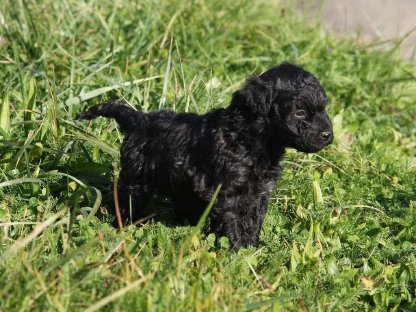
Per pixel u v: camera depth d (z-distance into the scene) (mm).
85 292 4578
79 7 9641
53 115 6980
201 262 5035
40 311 4348
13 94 7824
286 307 5059
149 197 6230
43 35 9039
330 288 5418
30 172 6434
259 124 5637
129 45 9195
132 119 6223
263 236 6195
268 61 10172
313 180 7125
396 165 8008
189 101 7734
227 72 9617
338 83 9773
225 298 4723
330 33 12273
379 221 6719
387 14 14047
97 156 6926
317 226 6152
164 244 5668
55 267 4672
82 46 9125
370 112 9672
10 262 4812
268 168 5840
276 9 12844
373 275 5758
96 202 5730
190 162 5852
